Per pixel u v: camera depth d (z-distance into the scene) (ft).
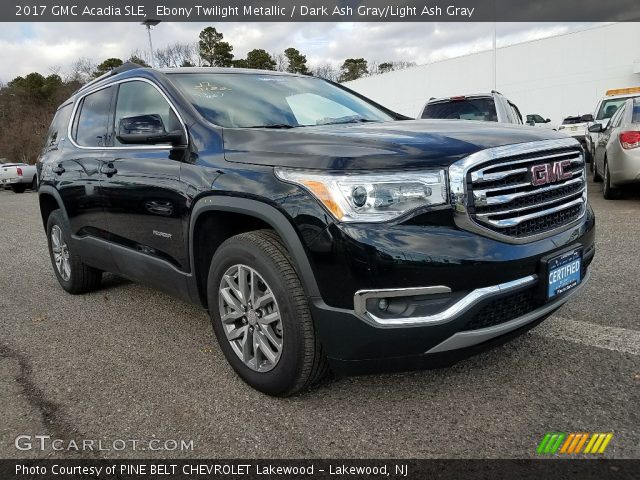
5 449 7.72
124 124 10.21
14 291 16.40
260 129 9.32
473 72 104.37
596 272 14.62
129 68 12.73
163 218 10.39
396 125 9.68
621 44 86.12
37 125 159.84
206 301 10.28
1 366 10.64
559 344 10.19
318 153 7.86
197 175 9.39
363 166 7.42
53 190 14.65
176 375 9.87
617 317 11.37
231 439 7.76
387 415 8.17
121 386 9.53
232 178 8.63
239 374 9.32
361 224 7.30
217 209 8.88
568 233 8.72
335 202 7.38
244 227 9.80
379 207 7.30
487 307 7.68
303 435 7.78
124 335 12.05
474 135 8.30
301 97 12.23
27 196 60.49
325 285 7.54
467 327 7.60
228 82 11.75
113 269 13.11
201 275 10.05
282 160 8.17
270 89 12.07
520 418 7.88
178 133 10.07
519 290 7.80
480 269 7.40
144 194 10.78
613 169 25.22
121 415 8.54
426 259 7.20
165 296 14.92
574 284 8.89
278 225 7.90
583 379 8.86
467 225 7.55
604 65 88.58
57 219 14.85
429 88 112.47
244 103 11.06
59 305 14.62
